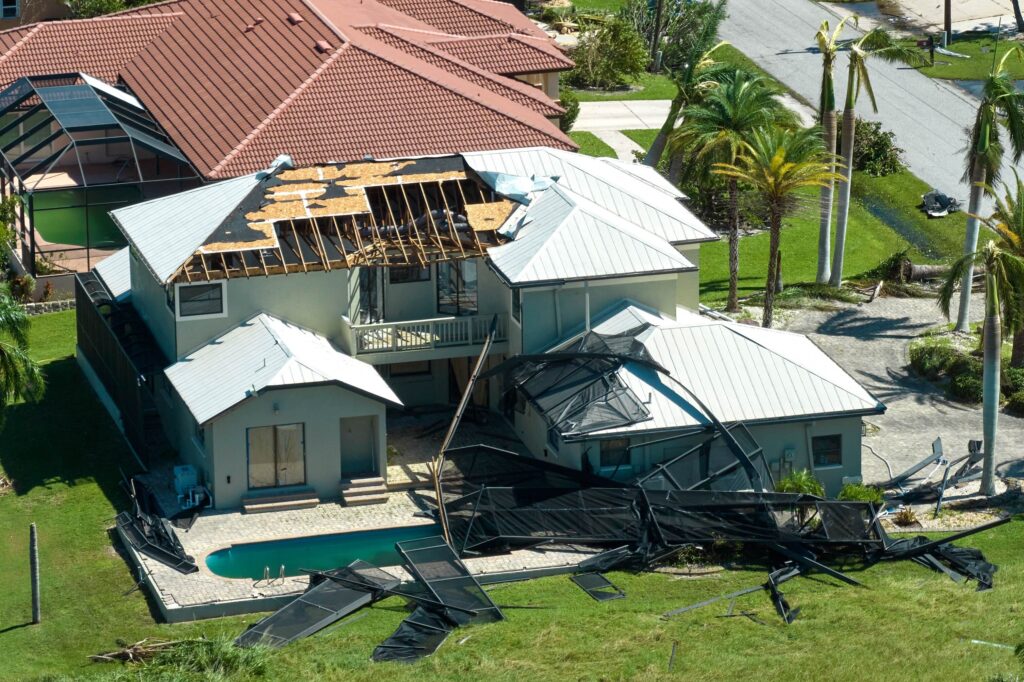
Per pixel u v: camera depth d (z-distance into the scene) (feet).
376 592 618.44
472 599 607.78
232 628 599.16
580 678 554.05
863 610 610.65
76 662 574.15
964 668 560.61
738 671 559.79
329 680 550.36
